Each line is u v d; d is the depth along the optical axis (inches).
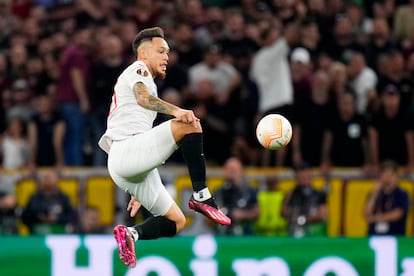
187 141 1187.3
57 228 2079.2
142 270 1747.0
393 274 1777.8
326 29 2475.4
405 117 2308.1
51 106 2297.0
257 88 2317.9
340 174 2218.3
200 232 2148.1
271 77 2284.7
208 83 2288.4
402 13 2635.3
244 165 2299.5
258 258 1764.3
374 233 2117.4
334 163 2295.8
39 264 1745.8
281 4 2583.7
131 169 1200.8
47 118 2290.8
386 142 2299.5
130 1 2731.3
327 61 2372.0
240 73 2372.0
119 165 1206.3
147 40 1234.6
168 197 1251.2
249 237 1765.5
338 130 2281.0
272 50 2281.0
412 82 2365.9
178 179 2176.4
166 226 1248.8
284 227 2068.2
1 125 2374.5
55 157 2288.4
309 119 2284.7
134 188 1233.4
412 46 2514.8
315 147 2284.7
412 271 1777.8
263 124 1214.3
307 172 2076.8
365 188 2210.9
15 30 2605.8
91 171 2207.2
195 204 1206.3
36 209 2073.1
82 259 1745.8
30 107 2358.5
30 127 2288.4
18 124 2293.3
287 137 1210.6
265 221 2069.4
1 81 2395.4
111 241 1748.3
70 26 2568.9
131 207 1309.1
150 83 1209.4
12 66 2422.5
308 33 2433.6
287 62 2299.5
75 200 2192.4
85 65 2303.2
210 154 2308.1
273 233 2069.4
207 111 2297.0
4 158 2290.8
